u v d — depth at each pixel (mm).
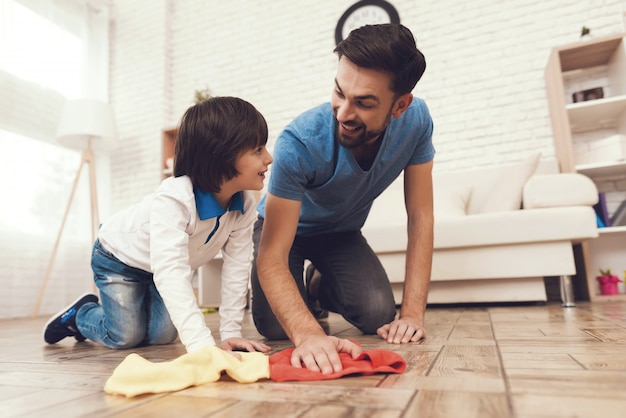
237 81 3932
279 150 1145
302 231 1484
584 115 2754
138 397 687
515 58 3135
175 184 1055
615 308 1891
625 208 2547
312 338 885
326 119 1160
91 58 4070
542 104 3041
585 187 2166
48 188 3389
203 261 1305
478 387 644
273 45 3844
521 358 851
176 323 940
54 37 3654
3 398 714
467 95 3213
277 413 563
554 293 2838
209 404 623
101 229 1384
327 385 695
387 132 1122
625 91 2602
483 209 2676
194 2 4219
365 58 911
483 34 3229
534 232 2127
